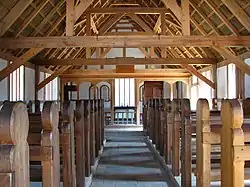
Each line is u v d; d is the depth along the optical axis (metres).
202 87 14.70
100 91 18.64
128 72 15.64
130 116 17.83
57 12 9.68
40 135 2.25
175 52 14.80
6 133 1.25
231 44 7.79
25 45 7.70
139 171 6.38
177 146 5.36
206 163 2.77
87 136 5.51
